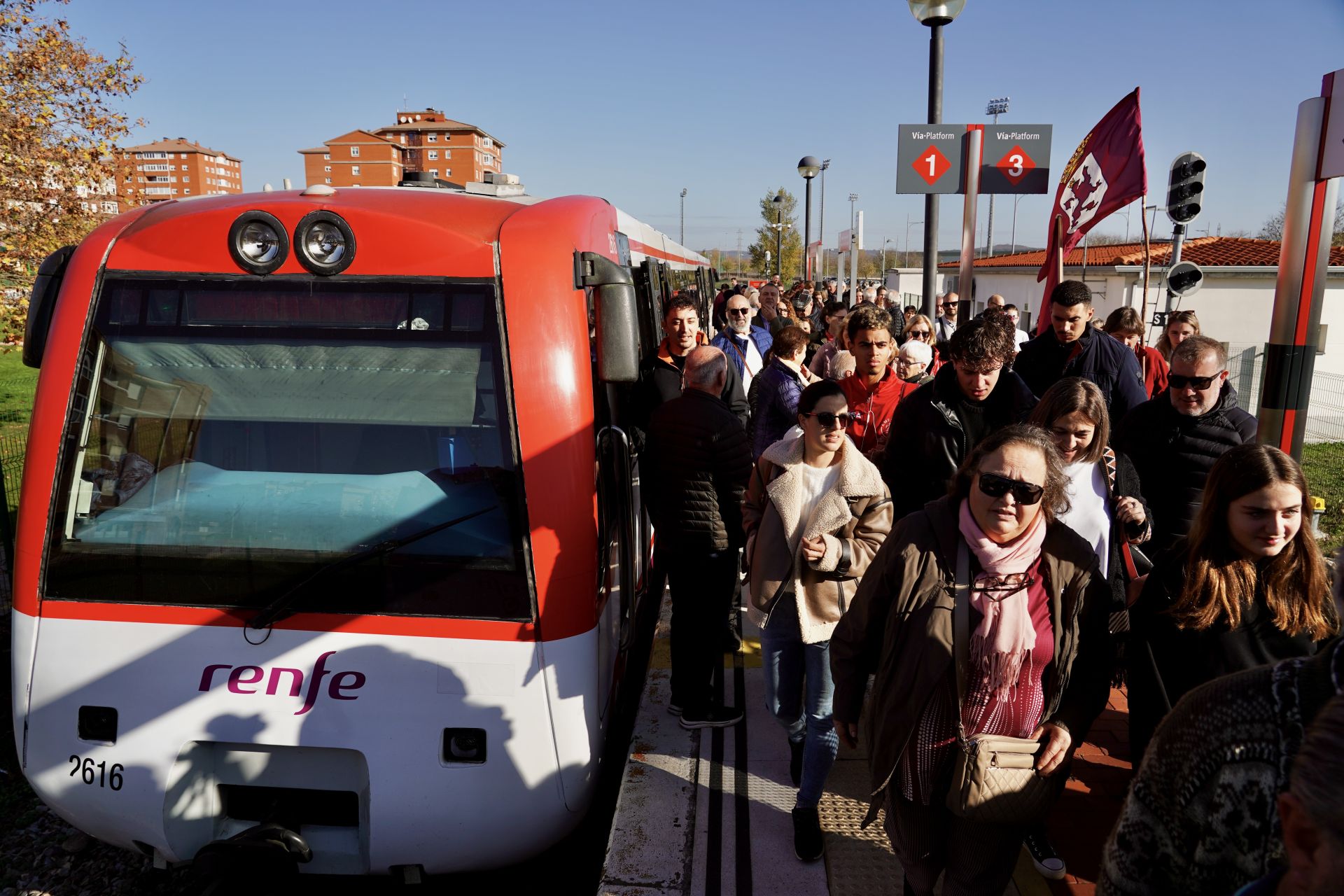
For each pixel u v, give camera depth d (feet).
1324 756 3.79
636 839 11.09
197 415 10.74
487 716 10.43
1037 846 10.64
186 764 10.53
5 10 37.55
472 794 10.46
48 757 10.66
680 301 18.81
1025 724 8.13
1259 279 56.80
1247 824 4.68
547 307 10.64
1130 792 5.49
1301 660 4.71
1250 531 8.79
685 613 13.50
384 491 10.56
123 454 10.73
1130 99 24.76
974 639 8.03
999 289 87.15
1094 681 8.28
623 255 16.97
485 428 10.57
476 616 10.44
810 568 10.61
